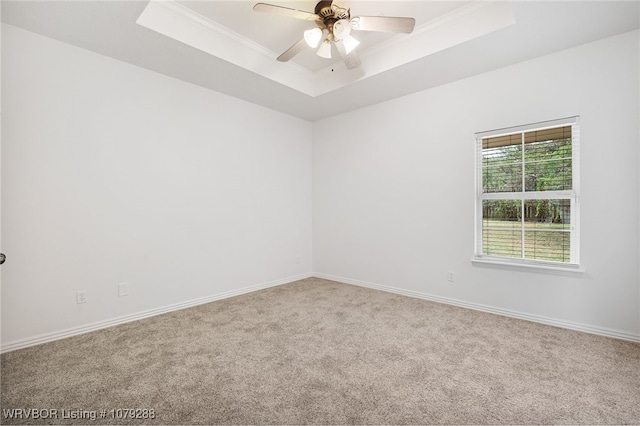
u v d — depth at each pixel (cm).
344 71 349
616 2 205
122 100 289
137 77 299
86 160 268
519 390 180
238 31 288
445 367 205
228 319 297
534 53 276
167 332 266
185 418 156
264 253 418
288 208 452
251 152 402
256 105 408
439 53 275
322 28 237
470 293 328
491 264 311
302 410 162
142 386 184
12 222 233
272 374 197
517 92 295
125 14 221
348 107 420
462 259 333
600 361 212
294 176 461
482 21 247
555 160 280
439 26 271
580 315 266
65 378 193
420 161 364
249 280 399
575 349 231
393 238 390
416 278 369
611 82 249
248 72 313
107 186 280
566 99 269
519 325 279
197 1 246
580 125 263
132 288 296
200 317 303
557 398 172
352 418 156
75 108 262
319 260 481
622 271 248
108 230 281
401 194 382
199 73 316
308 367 206
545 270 280
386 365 209
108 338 254
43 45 246
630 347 233
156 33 244
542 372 199
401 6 252
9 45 231
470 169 326
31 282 241
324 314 310
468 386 184
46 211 248
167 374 197
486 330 267
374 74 320
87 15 221
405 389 181
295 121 463
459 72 314
